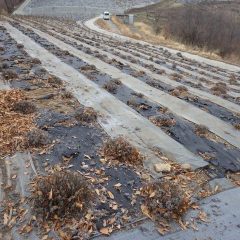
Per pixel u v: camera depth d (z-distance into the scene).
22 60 12.55
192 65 20.52
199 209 5.05
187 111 9.27
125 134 7.25
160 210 4.84
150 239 4.46
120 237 4.44
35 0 69.31
